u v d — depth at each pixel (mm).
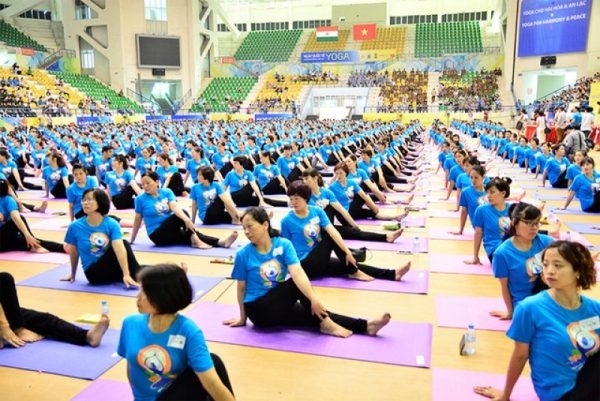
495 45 39438
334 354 3787
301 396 3258
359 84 38438
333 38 40375
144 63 34938
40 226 8203
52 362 3699
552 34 29047
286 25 45188
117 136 18328
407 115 34156
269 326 4223
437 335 4094
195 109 36500
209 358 2424
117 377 3508
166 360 2396
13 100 26688
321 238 5191
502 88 34812
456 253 6352
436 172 14125
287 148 11570
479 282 5289
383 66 38906
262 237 3998
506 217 5363
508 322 4293
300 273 4008
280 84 39344
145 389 2484
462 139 21844
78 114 28406
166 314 2383
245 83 39656
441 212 8891
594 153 15922
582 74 28266
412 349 3848
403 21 43625
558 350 2541
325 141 14891
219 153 12656
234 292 5125
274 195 10688
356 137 17719
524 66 30859
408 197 9742
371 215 8078
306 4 43781
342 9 41969
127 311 4676
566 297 2576
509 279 3936
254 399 3229
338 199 7691
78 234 5148
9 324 3959
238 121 32688
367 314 4547
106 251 5168
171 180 10727
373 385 3369
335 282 5320
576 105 21328
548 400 2598
